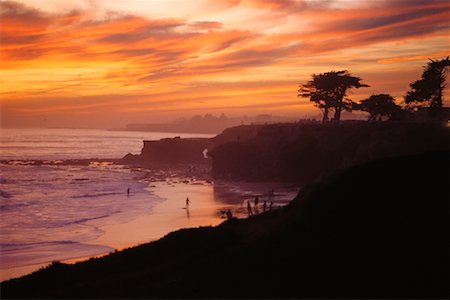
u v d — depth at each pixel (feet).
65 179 457.68
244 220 121.39
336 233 84.02
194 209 258.37
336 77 424.87
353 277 73.00
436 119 299.17
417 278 70.49
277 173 388.98
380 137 260.01
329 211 89.76
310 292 71.05
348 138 344.28
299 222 90.43
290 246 83.92
